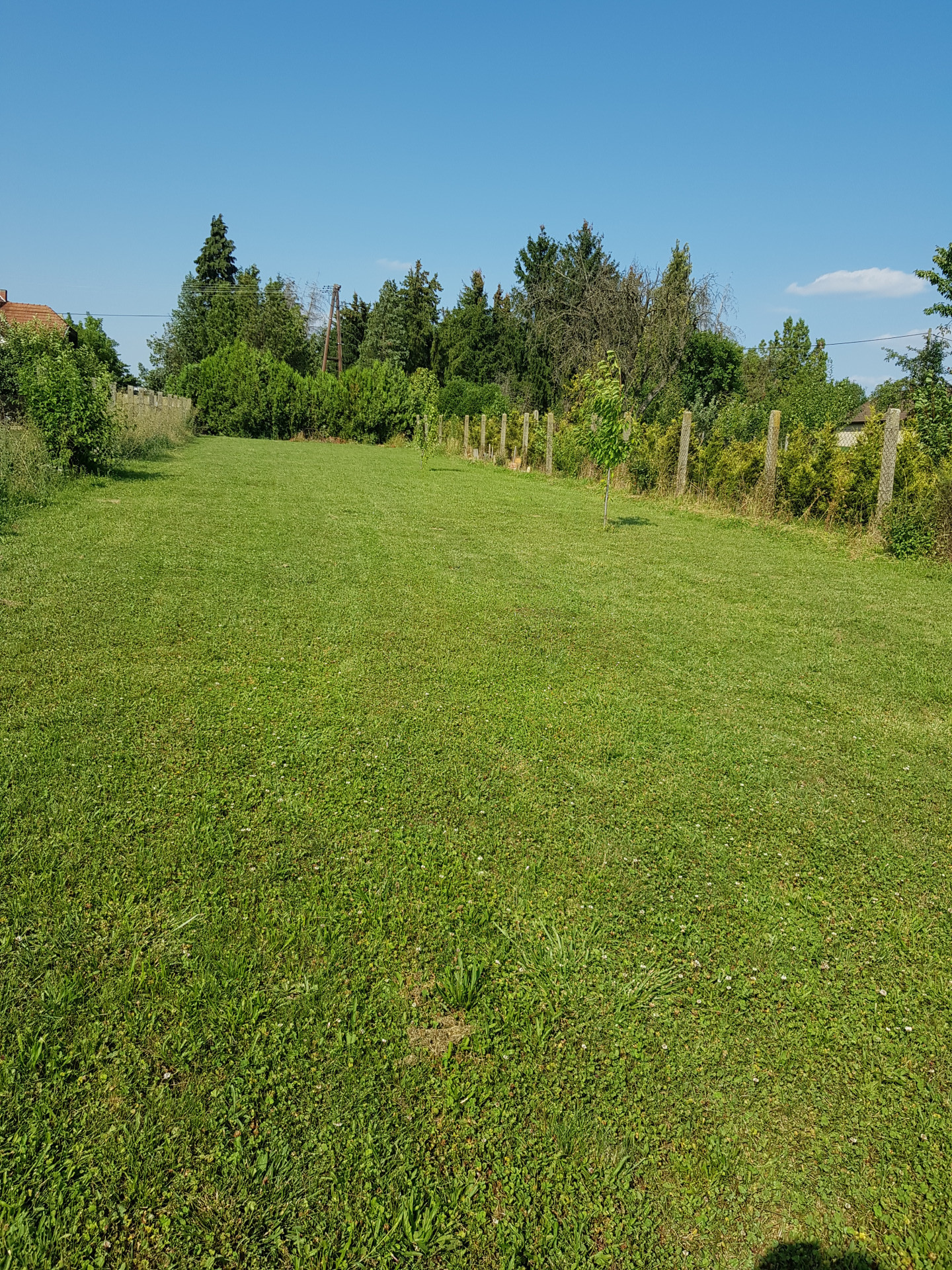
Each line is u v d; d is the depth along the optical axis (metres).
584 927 2.87
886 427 11.23
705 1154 2.04
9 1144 1.94
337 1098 2.13
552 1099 2.17
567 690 5.11
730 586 8.38
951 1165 2.04
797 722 4.82
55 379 12.65
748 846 3.44
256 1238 1.78
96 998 2.40
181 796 3.50
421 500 14.09
